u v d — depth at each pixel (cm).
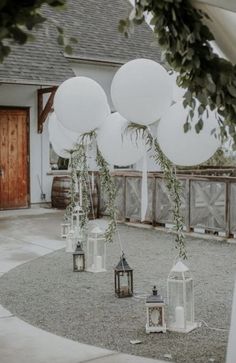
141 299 534
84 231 736
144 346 404
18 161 1226
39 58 1155
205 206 884
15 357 382
